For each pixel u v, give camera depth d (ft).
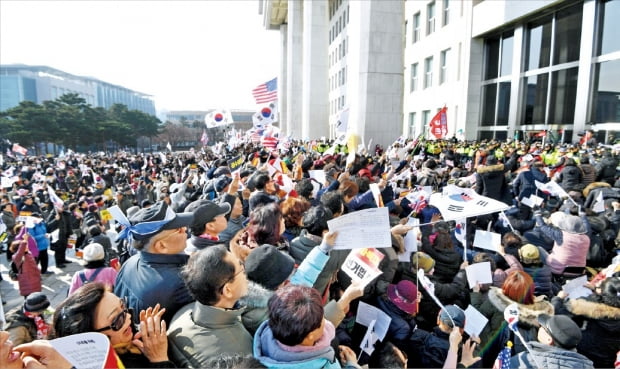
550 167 34.65
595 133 57.36
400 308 8.75
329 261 8.20
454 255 11.91
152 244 6.95
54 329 5.30
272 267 6.97
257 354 5.45
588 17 57.77
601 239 15.85
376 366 7.98
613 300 8.65
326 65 125.18
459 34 81.15
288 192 17.48
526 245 12.75
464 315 8.61
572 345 7.20
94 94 384.47
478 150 44.55
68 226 26.76
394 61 49.47
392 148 37.01
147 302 6.47
